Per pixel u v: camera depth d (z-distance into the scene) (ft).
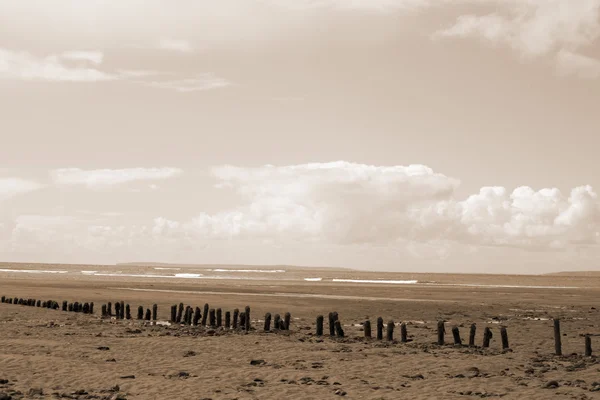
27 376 61.93
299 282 375.04
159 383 59.88
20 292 198.29
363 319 136.46
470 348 90.58
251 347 88.17
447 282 469.16
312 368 71.51
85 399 52.49
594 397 56.24
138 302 167.53
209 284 298.35
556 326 84.74
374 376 66.74
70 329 105.40
